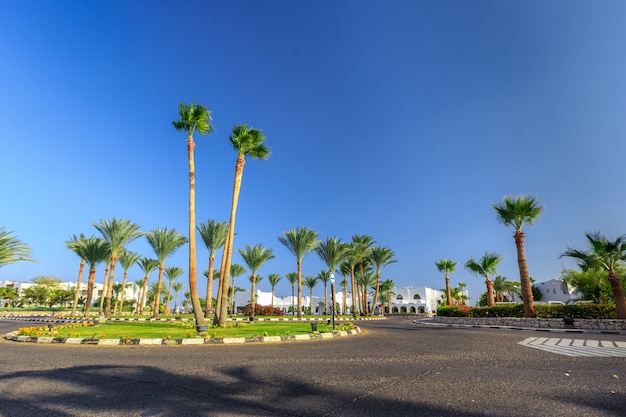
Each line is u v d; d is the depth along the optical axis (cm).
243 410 436
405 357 863
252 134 2183
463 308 2783
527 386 545
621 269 2544
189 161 1983
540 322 2005
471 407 440
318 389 536
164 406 453
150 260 4797
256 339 1273
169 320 3022
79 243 3375
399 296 7756
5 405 456
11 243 2362
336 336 1505
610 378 596
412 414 416
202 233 3219
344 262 5062
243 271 5509
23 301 7144
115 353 951
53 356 883
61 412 430
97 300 8506
